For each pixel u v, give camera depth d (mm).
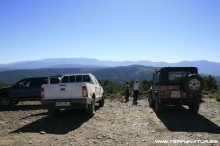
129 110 16469
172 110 16375
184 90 14008
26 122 12484
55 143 8367
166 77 14297
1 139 9008
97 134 9562
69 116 14172
